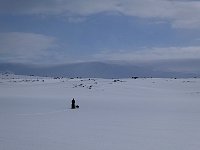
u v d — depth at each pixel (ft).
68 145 58.34
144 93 354.33
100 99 247.09
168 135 69.87
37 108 145.59
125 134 70.90
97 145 58.85
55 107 152.76
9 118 101.65
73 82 427.33
